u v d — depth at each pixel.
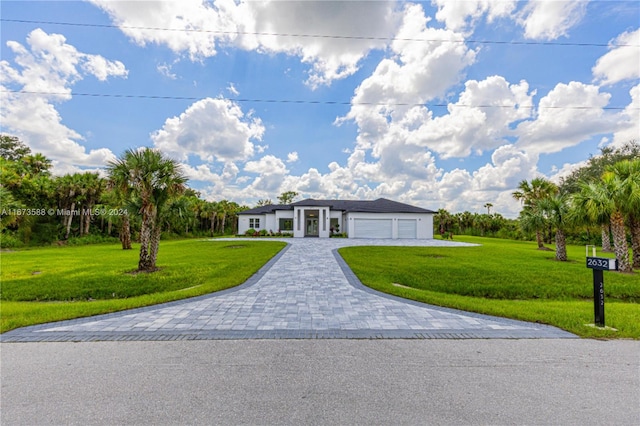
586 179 30.14
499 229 45.47
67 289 8.42
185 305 6.37
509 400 2.71
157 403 2.65
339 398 2.74
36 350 3.92
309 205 30.38
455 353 3.85
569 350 3.94
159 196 11.04
